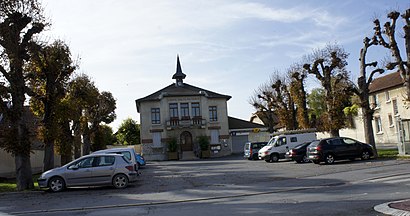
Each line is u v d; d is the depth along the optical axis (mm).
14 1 19172
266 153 32406
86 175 18312
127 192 16953
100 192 17391
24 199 16359
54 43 22750
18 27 19328
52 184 18172
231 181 19172
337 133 31875
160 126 53594
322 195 12539
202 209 11398
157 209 11961
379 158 25469
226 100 55875
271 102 45156
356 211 9445
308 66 32844
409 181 14227
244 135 57094
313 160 25734
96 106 41188
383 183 14312
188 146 53812
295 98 39531
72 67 22469
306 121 39031
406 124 25438
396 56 24984
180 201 13508
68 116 22250
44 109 21906
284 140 32531
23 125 19578
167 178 22719
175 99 54344
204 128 54344
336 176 17812
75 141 32562
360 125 48500
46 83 21781
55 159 38219
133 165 19062
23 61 20000
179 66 59781
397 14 25047
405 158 23828
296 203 11320
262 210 10562
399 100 43562
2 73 19219
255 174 21969
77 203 14305
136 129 79312
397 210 8938
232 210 10898
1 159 27828
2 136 19234
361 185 14266
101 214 11539
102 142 44500
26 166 19656
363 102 27422
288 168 24500
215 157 52531
